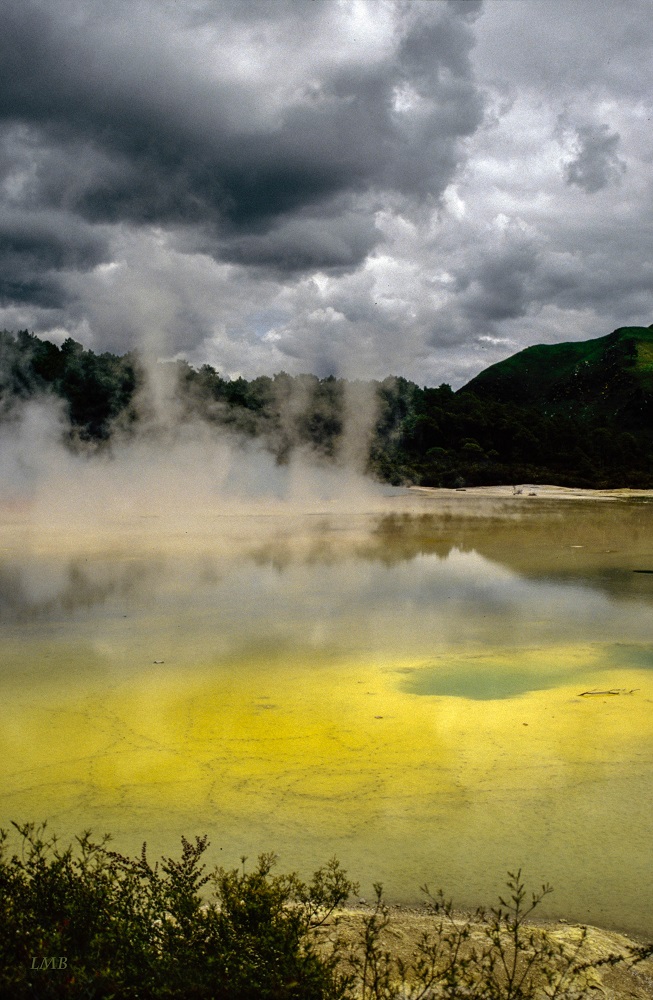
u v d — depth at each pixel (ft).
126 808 20.48
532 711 27.91
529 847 18.45
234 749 24.39
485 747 24.53
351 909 15.81
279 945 11.57
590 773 22.59
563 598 50.65
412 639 39.04
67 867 13.10
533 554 72.64
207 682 31.53
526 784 21.85
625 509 135.44
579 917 15.71
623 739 25.18
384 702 28.91
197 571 61.46
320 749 24.38
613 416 378.12
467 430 237.25
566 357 546.26
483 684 31.30
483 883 16.90
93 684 31.24
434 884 16.85
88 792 21.45
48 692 30.25
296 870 17.34
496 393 510.58
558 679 32.09
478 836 18.99
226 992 10.78
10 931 11.51
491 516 117.08
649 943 14.78
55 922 11.97
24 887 12.62
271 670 33.30
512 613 45.75
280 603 48.47
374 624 42.63
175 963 11.16
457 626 42.14
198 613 45.39
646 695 29.84
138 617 44.27
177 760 23.59
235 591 52.65
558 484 215.10
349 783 21.94
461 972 13.00
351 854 18.12
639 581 57.52
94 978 10.55
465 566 64.85
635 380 438.40
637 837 18.95
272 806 20.56
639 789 21.58
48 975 10.60
